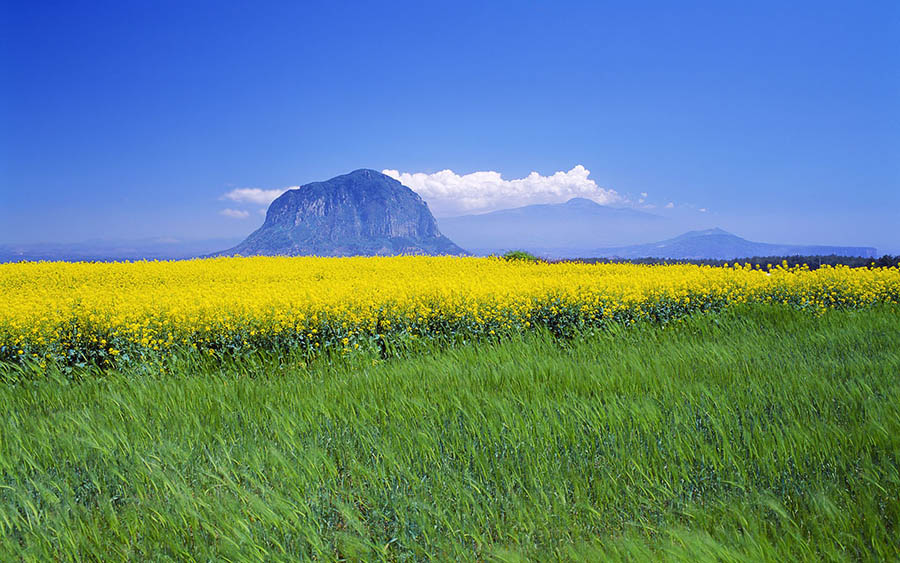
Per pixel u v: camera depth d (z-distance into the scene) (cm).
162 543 315
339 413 504
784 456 396
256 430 476
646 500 350
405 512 340
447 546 307
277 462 389
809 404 509
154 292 1180
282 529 310
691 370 679
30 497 339
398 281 1394
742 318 1113
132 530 323
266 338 866
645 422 458
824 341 857
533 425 464
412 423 480
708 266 2020
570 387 598
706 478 383
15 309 855
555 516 337
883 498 347
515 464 404
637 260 2658
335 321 916
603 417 468
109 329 828
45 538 309
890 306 1258
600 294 1116
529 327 1038
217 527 318
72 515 344
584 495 355
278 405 550
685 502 353
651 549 301
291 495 351
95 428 468
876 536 299
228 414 522
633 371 646
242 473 370
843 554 287
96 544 314
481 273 2012
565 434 443
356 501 366
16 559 300
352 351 844
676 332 1052
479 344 916
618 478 379
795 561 277
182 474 384
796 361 713
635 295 1122
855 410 493
